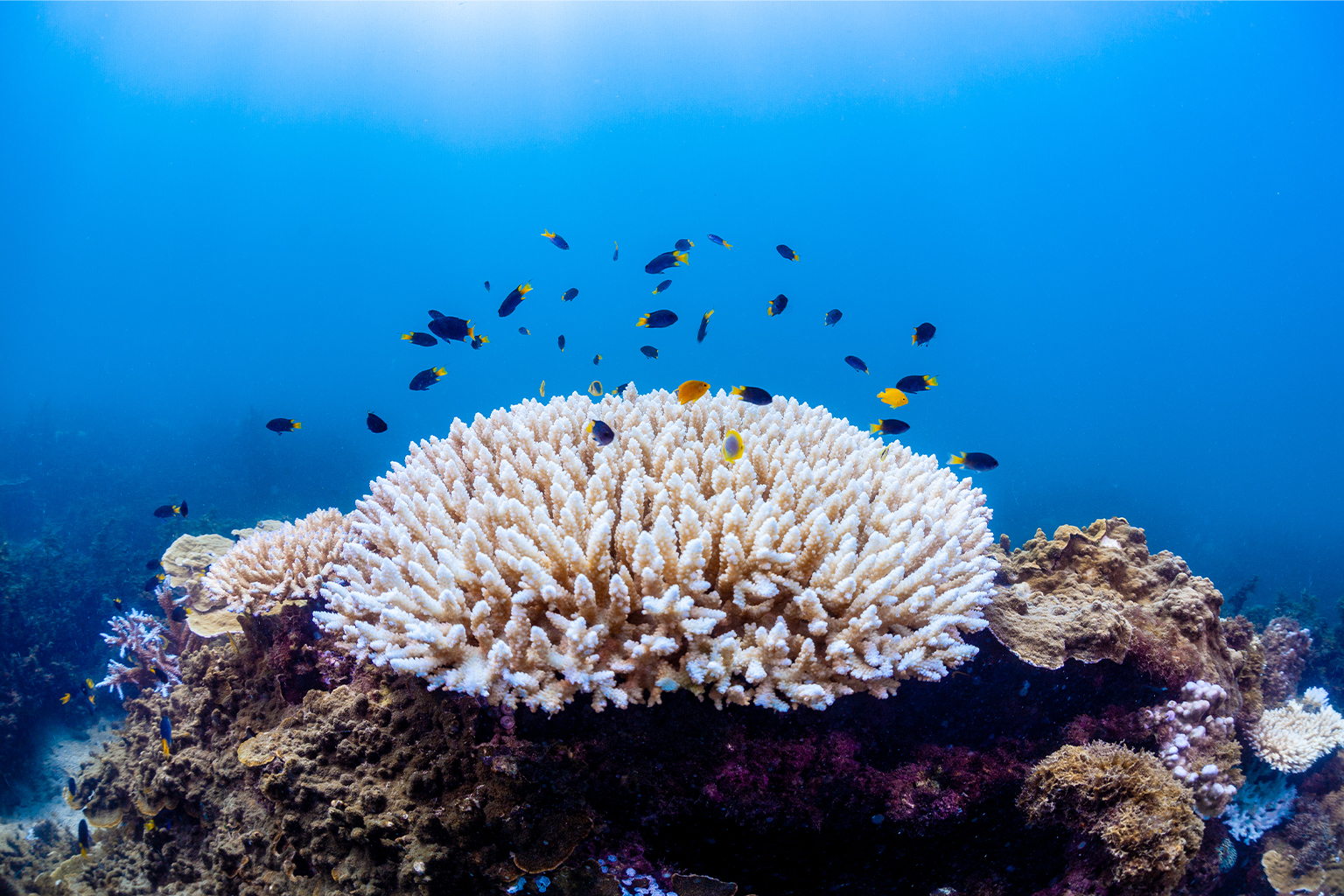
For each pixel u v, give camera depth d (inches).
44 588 471.8
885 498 144.8
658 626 108.7
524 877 105.9
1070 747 133.6
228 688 170.1
